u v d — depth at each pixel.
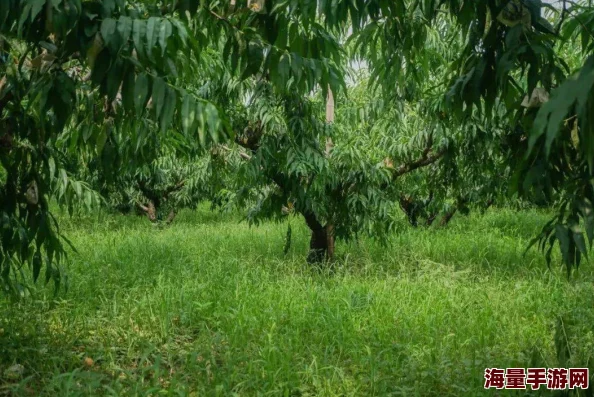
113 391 3.43
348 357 4.52
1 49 2.96
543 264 7.95
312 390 3.89
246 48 3.11
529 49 2.47
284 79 3.07
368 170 7.36
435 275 7.07
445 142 6.99
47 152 3.83
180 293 5.73
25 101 4.04
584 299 5.82
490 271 7.70
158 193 15.24
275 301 5.62
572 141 2.45
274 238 9.98
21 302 5.24
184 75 3.44
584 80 1.31
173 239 10.17
